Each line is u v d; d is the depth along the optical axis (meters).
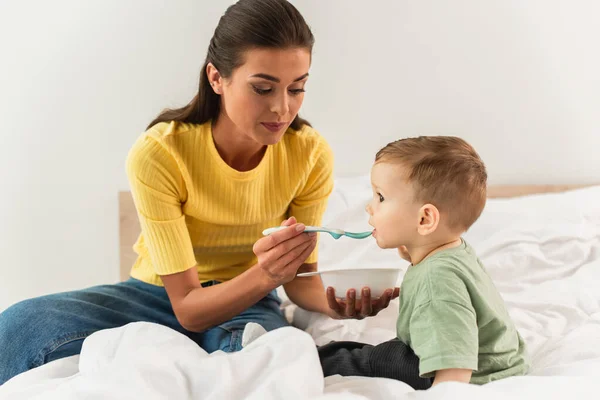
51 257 2.61
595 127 2.54
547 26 2.49
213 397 1.02
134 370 1.05
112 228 2.61
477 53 2.51
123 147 2.56
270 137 1.37
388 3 2.48
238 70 1.32
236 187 1.55
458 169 1.23
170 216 1.52
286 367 1.06
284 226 1.38
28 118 2.53
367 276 1.33
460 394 0.97
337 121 2.55
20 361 1.41
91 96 2.53
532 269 1.96
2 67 2.51
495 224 2.14
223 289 1.47
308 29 1.33
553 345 1.40
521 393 1.00
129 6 2.49
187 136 1.52
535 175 2.57
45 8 2.49
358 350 1.32
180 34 2.51
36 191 2.57
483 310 1.18
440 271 1.17
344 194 2.29
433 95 2.53
